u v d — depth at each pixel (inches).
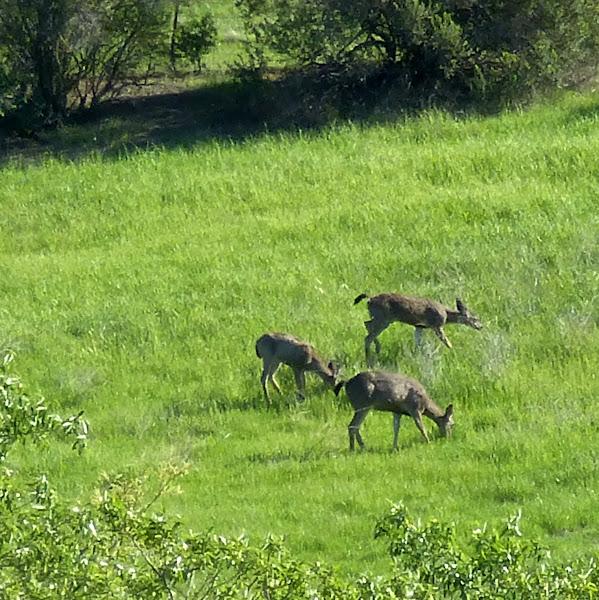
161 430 2257.6
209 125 4645.7
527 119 4133.9
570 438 2041.1
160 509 1823.3
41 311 2874.0
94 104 4886.8
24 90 4726.9
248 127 4589.1
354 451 2103.8
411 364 2453.2
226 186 3678.6
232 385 2427.4
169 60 5128.0
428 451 2074.3
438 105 4490.7
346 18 4591.5
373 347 2554.1
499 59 4606.3
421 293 2755.9
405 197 3447.3
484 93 4448.8
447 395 2303.2
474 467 1978.3
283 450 2127.2
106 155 4271.7
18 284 3068.4
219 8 6309.1
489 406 2251.5
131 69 5039.4
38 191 3796.8
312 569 1096.2
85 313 2829.7
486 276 2805.1
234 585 1081.4
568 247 2901.1
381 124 4271.7
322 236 3213.6
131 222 3506.4
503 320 2591.0
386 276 2883.9
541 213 3184.1
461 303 2524.6
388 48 4714.6
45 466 2074.3
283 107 4648.1
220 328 2687.0
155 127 4662.9
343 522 1797.5
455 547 1178.0
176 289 2940.5
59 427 1118.4
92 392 2432.3
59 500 1148.5
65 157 4355.3
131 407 2356.1
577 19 4571.9
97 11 4758.9
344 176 3688.5
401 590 1097.4
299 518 1830.7
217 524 1809.8
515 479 1909.4
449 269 2871.6
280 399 2364.7
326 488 1941.4
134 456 2126.0
